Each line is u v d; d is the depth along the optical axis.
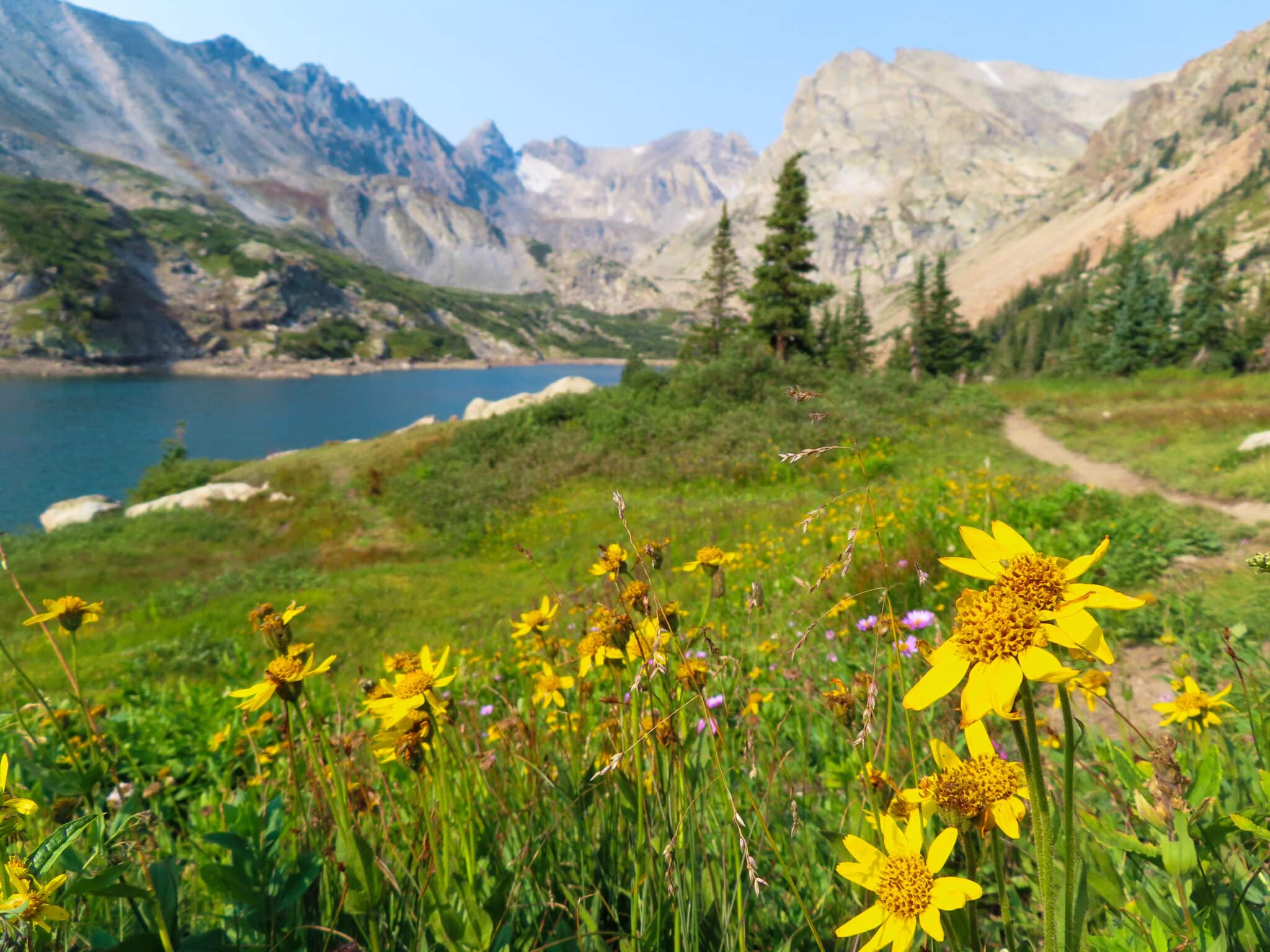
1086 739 2.40
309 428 97.56
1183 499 11.38
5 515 50.50
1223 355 45.53
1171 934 1.12
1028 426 25.12
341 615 13.25
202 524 29.12
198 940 1.34
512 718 2.05
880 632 1.34
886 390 27.92
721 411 26.23
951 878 0.87
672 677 1.46
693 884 1.34
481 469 28.47
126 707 5.07
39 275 159.50
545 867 1.63
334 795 1.52
